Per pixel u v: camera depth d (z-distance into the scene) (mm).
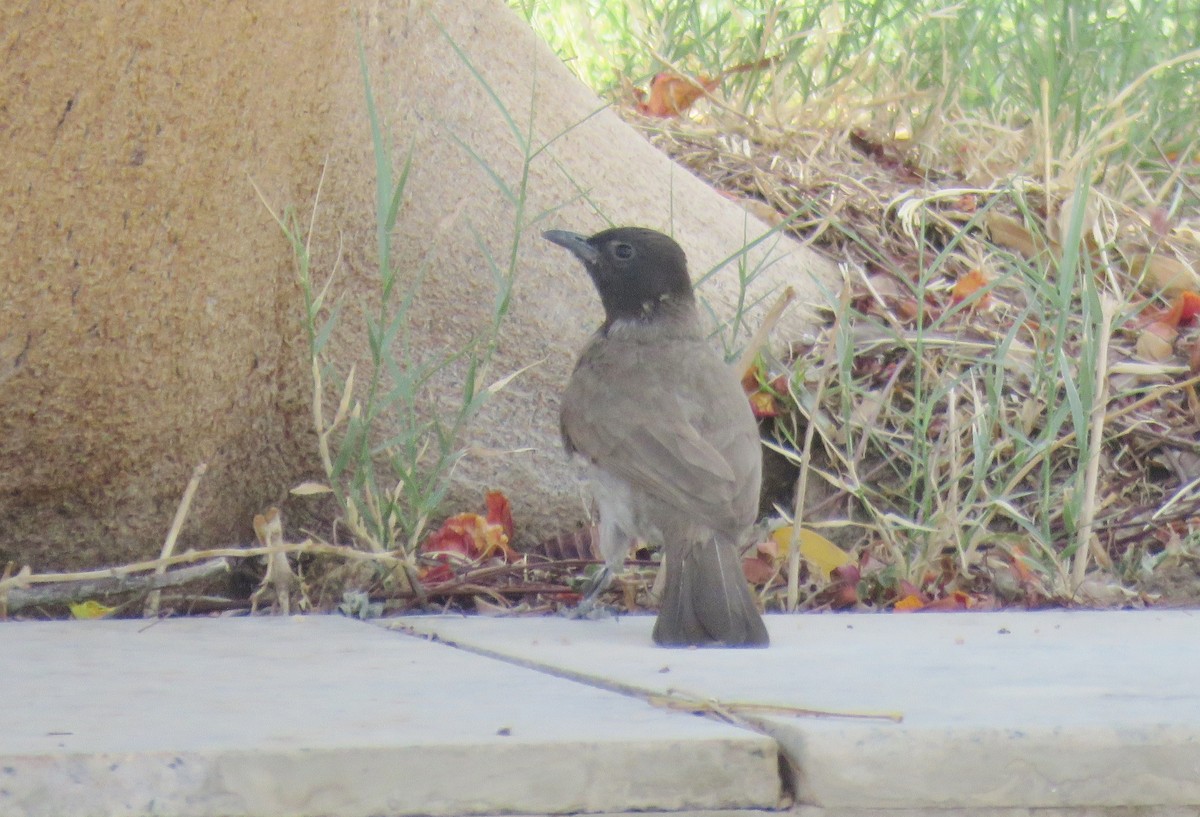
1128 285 13906
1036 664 7145
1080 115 15945
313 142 10562
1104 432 12211
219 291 9672
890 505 11828
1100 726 5543
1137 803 5520
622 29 18797
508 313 11578
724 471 9188
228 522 10539
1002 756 5453
